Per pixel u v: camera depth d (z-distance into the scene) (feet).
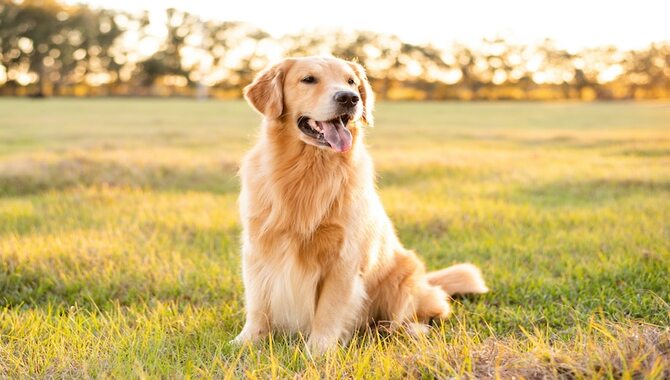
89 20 236.84
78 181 33.58
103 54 241.76
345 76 14.03
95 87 248.32
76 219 24.09
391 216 25.09
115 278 16.92
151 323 13.46
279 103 13.71
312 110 13.21
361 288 13.73
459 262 19.66
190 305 15.19
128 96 247.29
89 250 19.07
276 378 10.07
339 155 13.29
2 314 13.93
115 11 240.12
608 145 57.88
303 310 13.66
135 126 79.41
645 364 8.99
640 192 30.99
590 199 29.89
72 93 247.91
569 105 207.41
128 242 20.47
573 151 52.75
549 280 16.75
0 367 10.82
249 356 11.45
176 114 115.34
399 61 260.01
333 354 11.05
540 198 29.91
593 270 17.20
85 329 13.02
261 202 13.34
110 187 32.35
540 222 23.98
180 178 35.76
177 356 11.33
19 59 238.07
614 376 8.89
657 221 23.26
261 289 13.60
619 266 17.28
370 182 14.01
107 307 15.12
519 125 95.71
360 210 13.41
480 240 21.66
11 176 33.53
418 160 42.22
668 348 9.50
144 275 17.29
